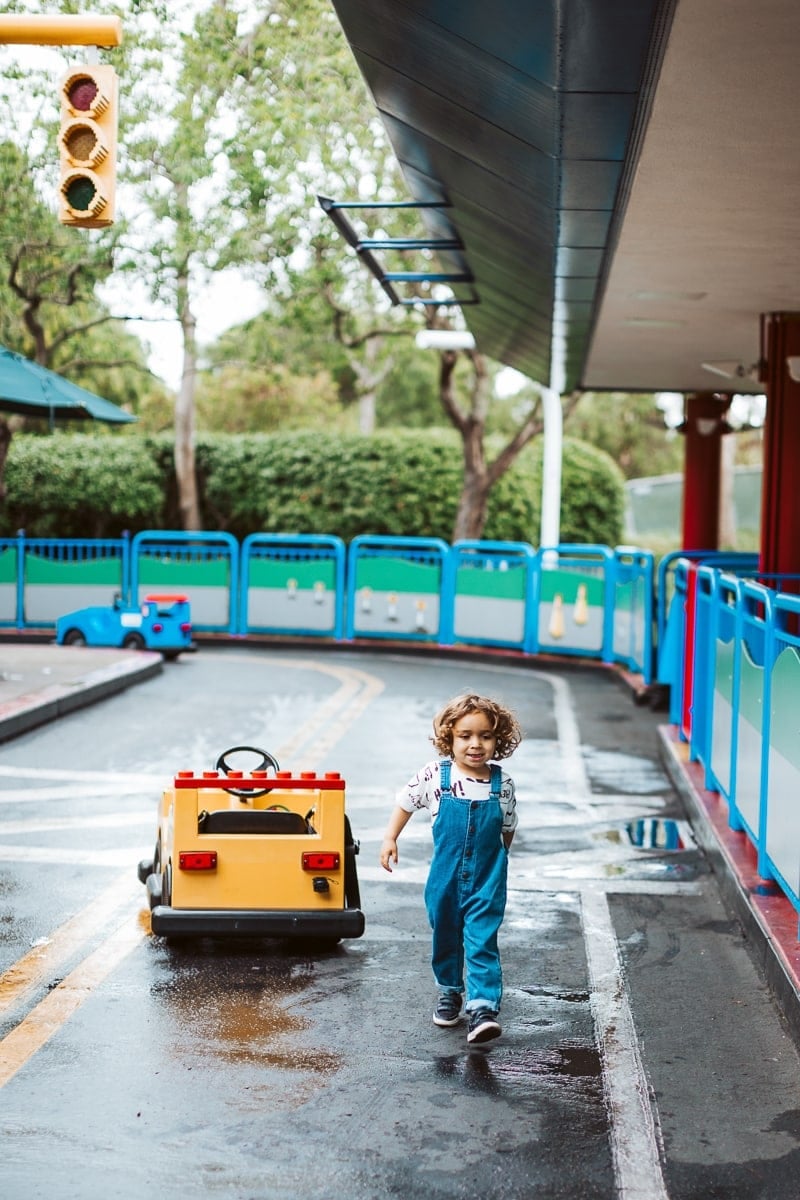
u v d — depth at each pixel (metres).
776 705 6.80
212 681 17.80
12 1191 4.13
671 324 12.82
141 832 9.00
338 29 17.80
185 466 27.33
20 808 9.73
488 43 6.07
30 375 16.19
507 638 21.70
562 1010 5.90
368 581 23.14
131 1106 4.78
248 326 24.30
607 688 18.30
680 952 6.77
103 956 6.46
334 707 15.53
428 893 5.52
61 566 23.56
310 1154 4.44
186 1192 4.16
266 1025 5.63
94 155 7.27
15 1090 4.90
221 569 23.73
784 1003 5.81
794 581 11.62
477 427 26.12
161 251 18.92
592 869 8.43
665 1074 5.19
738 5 4.95
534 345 14.97
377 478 27.78
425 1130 4.64
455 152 8.48
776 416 11.80
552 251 9.48
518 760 12.48
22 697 14.20
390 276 12.48
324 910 6.57
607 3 5.05
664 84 5.89
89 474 27.59
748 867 7.52
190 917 6.45
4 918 7.04
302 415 36.78
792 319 11.77
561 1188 4.25
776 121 6.37
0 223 18.36
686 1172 4.37
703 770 10.62
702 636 10.95
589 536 29.98
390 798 10.42
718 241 9.02
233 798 6.79
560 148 6.96
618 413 44.03
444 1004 5.64
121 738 12.97
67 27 7.19
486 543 22.08
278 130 18.12
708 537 19.83
